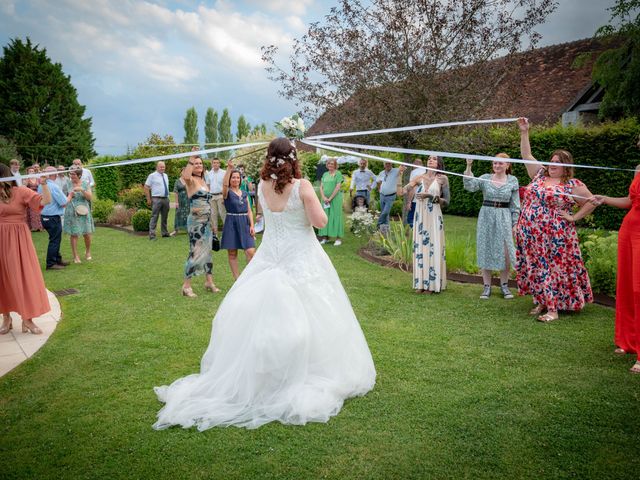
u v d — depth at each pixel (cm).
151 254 895
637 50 1164
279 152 323
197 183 598
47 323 505
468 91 927
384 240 835
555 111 1584
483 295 582
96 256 884
